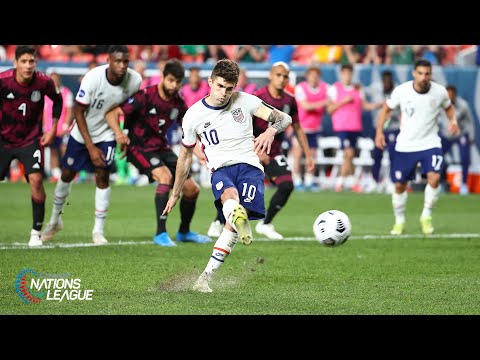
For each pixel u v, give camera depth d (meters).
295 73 79.00
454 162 77.75
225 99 27.42
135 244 40.47
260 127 42.88
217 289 28.44
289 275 31.83
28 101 37.97
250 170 28.22
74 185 74.88
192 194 41.41
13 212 54.16
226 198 27.23
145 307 25.03
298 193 73.31
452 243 42.50
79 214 53.03
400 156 46.84
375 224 51.81
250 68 78.38
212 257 28.00
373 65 78.69
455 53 87.31
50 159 79.25
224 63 27.17
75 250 37.62
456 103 75.62
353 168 78.00
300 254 37.78
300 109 75.25
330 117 78.19
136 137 41.38
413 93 46.31
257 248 39.78
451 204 66.19
